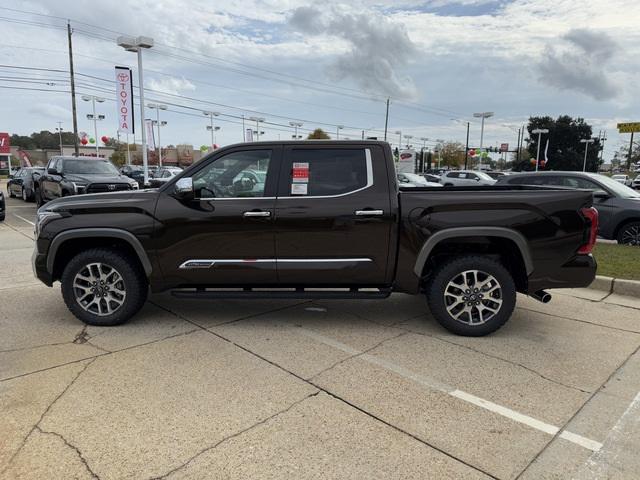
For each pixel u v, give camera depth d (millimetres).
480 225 4375
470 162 94188
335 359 4062
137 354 4133
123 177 14852
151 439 2873
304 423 3068
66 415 3131
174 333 4660
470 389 3547
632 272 6617
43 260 4746
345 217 4473
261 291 4691
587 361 4062
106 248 4789
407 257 4500
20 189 21484
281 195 4559
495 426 3061
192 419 3098
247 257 4578
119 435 2910
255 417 3131
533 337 4609
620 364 4008
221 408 3238
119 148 83438
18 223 13328
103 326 4844
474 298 4512
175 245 4602
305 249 4539
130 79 20172
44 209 4793
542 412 3238
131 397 3373
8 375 3707
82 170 14727
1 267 7629
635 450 2834
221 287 4777
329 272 4566
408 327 4875
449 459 2721
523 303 5777
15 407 3227
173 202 4605
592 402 3379
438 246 4633
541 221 4352
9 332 4668
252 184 4613
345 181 4566
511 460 2723
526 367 3932
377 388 3545
